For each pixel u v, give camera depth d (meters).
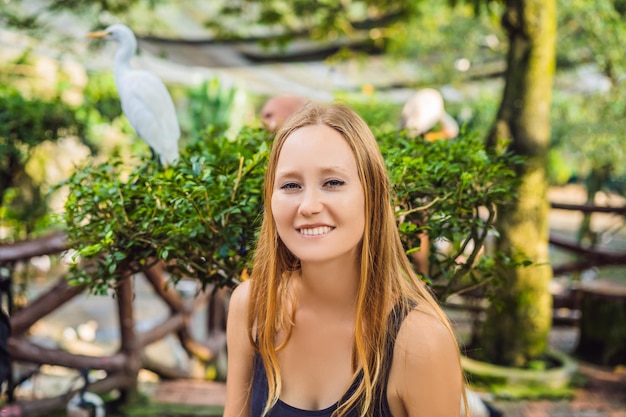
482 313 4.82
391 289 1.20
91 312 6.16
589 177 6.65
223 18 6.03
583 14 5.69
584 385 4.09
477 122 8.07
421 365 1.17
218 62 6.94
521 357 4.07
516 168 3.96
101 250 1.56
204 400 3.72
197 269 1.63
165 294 3.88
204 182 1.55
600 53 5.70
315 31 5.70
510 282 4.04
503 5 4.18
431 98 3.61
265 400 1.28
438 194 1.66
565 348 5.11
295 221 1.14
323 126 1.15
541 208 3.99
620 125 5.72
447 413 1.19
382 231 1.20
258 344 1.30
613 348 4.56
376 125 2.13
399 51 6.98
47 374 4.29
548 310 4.11
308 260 1.14
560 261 7.91
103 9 4.87
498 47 7.08
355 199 1.14
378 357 1.19
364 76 8.65
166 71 7.74
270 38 5.77
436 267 1.78
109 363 3.39
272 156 1.21
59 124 4.06
